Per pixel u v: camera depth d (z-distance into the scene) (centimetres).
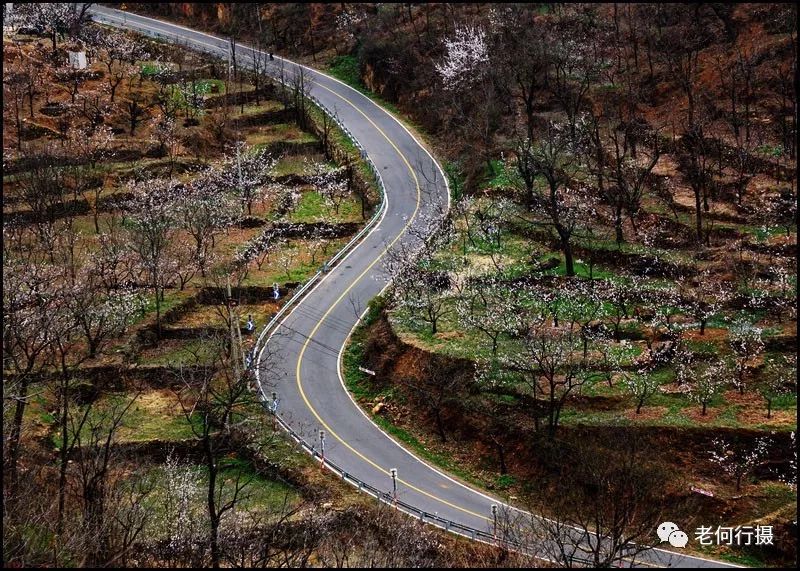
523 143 9575
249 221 9888
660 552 5800
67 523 5016
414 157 10950
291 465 6600
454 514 6188
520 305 7712
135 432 6906
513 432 6719
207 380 6050
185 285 8750
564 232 8106
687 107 10306
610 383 6869
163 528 5719
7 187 9944
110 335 7831
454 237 8975
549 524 5669
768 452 6272
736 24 11075
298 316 8319
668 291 7650
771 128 9612
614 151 9838
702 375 6825
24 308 7675
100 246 8962
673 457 6353
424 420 7119
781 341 7050
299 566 5344
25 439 6475
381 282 8719
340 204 10319
